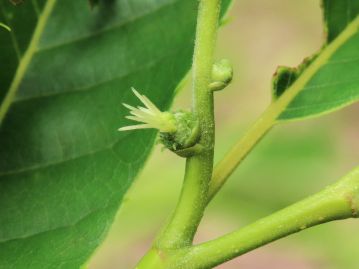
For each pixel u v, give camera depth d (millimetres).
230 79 101
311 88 128
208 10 101
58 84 129
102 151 122
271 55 668
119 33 128
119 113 123
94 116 124
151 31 126
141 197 320
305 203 103
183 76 117
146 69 124
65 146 125
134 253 446
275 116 124
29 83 128
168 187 321
